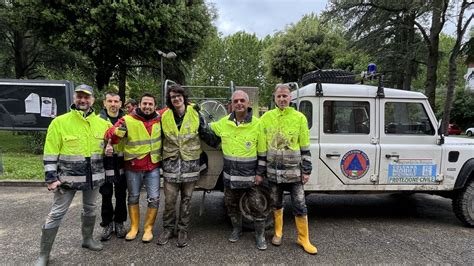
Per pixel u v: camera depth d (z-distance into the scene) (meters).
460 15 13.23
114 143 3.62
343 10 15.48
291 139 3.69
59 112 8.82
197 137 3.87
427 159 4.43
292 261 3.48
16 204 5.38
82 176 3.31
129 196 3.96
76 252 3.63
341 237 4.16
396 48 15.63
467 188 4.50
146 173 3.92
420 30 14.30
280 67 25.41
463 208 4.49
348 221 4.80
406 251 3.76
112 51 15.95
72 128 3.26
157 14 14.84
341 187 4.37
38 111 8.77
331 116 4.39
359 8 15.12
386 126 4.45
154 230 4.31
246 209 4.26
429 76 14.48
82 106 3.31
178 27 15.90
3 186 6.60
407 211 5.34
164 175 3.85
